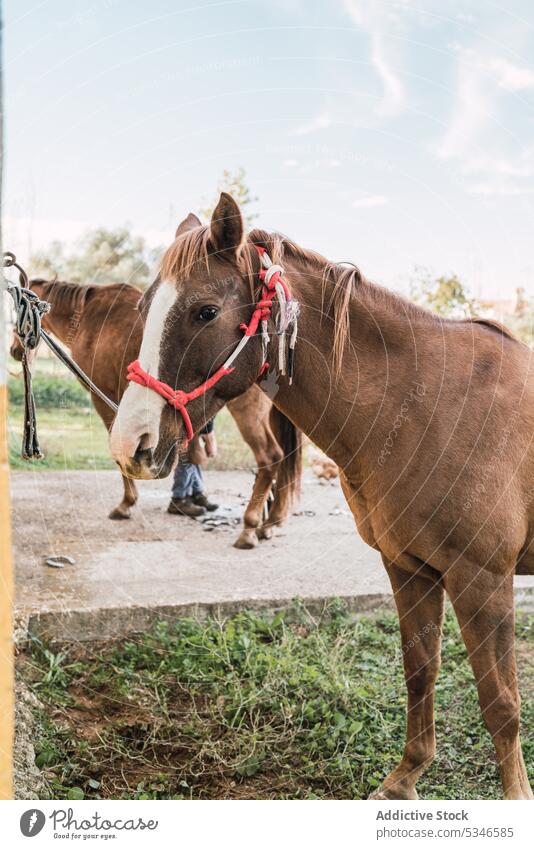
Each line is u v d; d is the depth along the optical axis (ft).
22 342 6.97
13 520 16.98
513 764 7.28
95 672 10.75
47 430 27.89
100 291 16.61
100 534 16.30
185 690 10.24
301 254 7.11
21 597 12.12
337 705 9.93
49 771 8.45
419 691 7.85
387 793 7.95
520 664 11.37
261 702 9.81
